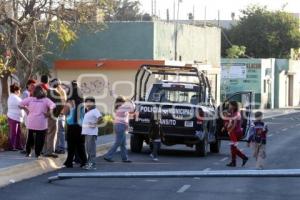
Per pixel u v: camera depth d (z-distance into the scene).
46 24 36.41
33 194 16.36
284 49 101.12
